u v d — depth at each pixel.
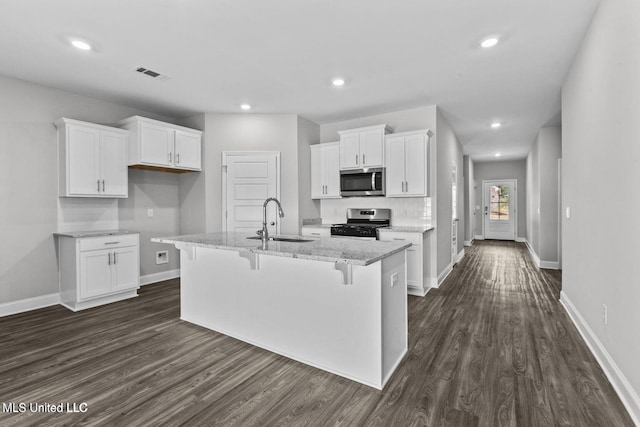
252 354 2.40
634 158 1.71
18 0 2.10
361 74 3.34
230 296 2.73
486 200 10.17
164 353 2.42
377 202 4.84
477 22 2.41
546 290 4.13
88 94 3.84
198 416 1.69
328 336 2.16
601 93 2.21
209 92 3.84
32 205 3.44
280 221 4.74
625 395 1.77
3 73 3.22
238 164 4.68
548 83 3.57
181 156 4.34
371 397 1.86
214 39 2.64
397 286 2.24
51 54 2.86
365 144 4.50
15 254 3.33
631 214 1.75
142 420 1.66
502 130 5.79
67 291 3.51
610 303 2.06
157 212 4.64
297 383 2.01
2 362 2.27
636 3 1.68
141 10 2.23
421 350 2.45
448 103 4.27
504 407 1.75
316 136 5.28
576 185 2.93
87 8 2.20
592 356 2.32
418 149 4.16
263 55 2.92
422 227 4.35
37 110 3.49
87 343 2.59
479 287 4.31
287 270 2.36
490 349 2.45
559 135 5.43
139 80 3.46
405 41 2.68
